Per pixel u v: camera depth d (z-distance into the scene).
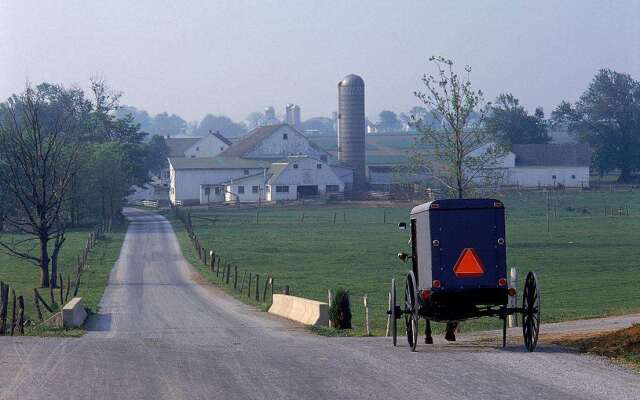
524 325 62.97
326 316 101.44
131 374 53.06
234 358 59.94
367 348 66.44
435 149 158.00
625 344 60.09
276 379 50.84
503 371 51.88
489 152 158.50
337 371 53.38
